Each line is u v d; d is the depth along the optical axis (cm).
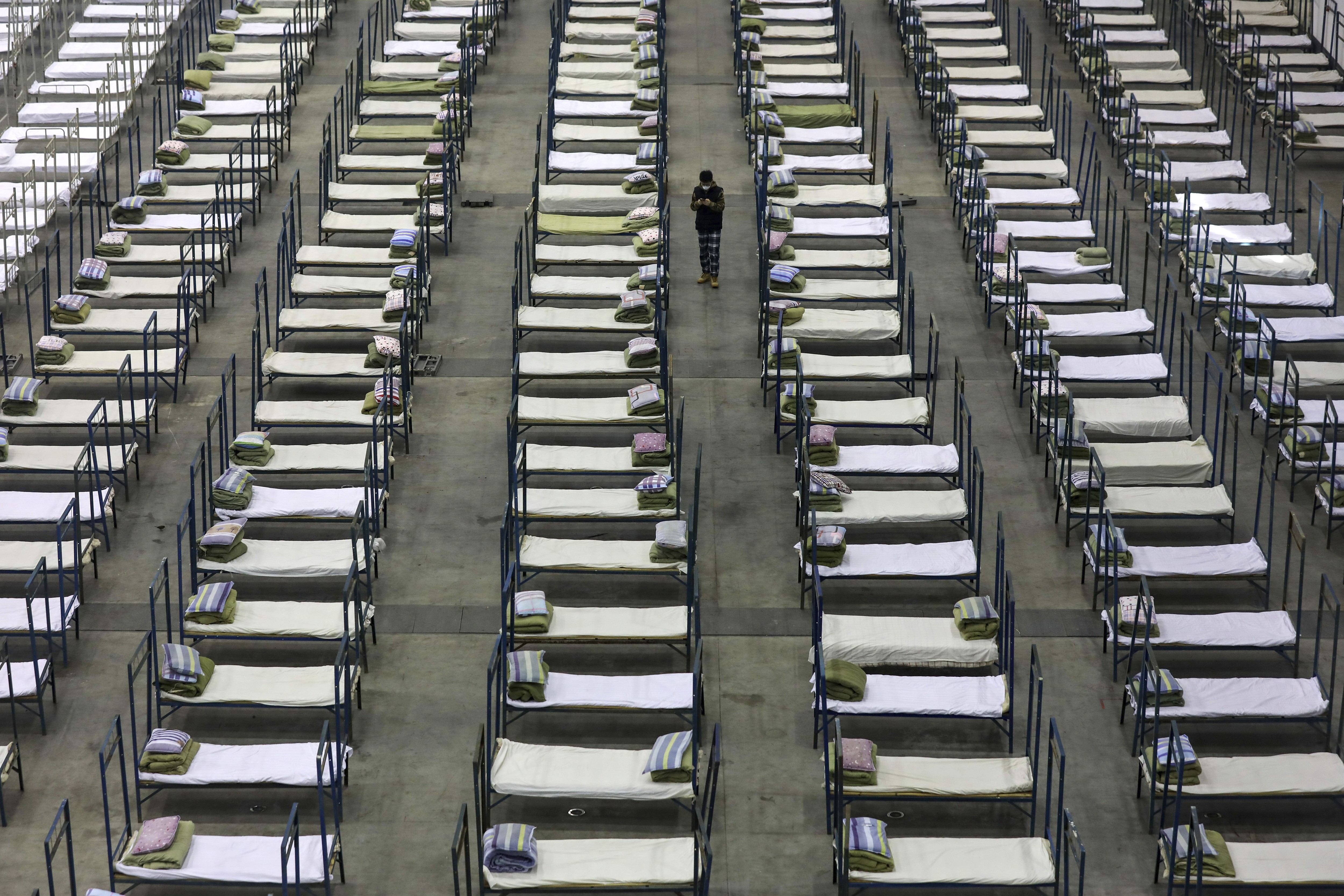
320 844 2894
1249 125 6322
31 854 2959
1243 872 2827
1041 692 2945
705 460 4178
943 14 7131
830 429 3956
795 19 7181
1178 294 5025
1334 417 4112
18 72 6600
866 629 3388
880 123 6266
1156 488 3947
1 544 3709
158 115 6172
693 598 3384
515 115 6266
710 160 5906
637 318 4547
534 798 3103
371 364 4362
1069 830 2800
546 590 3697
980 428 4334
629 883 2772
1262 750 3250
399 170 5538
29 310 4378
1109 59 6606
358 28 7125
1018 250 5150
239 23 6888
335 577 3706
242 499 3769
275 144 5788
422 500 4019
